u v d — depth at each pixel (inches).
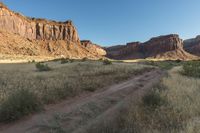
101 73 1080.2
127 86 693.3
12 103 345.7
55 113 362.6
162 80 813.9
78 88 582.6
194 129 266.7
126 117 317.4
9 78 828.6
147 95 429.4
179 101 409.7
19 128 295.4
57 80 722.2
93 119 332.8
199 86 637.9
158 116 329.4
